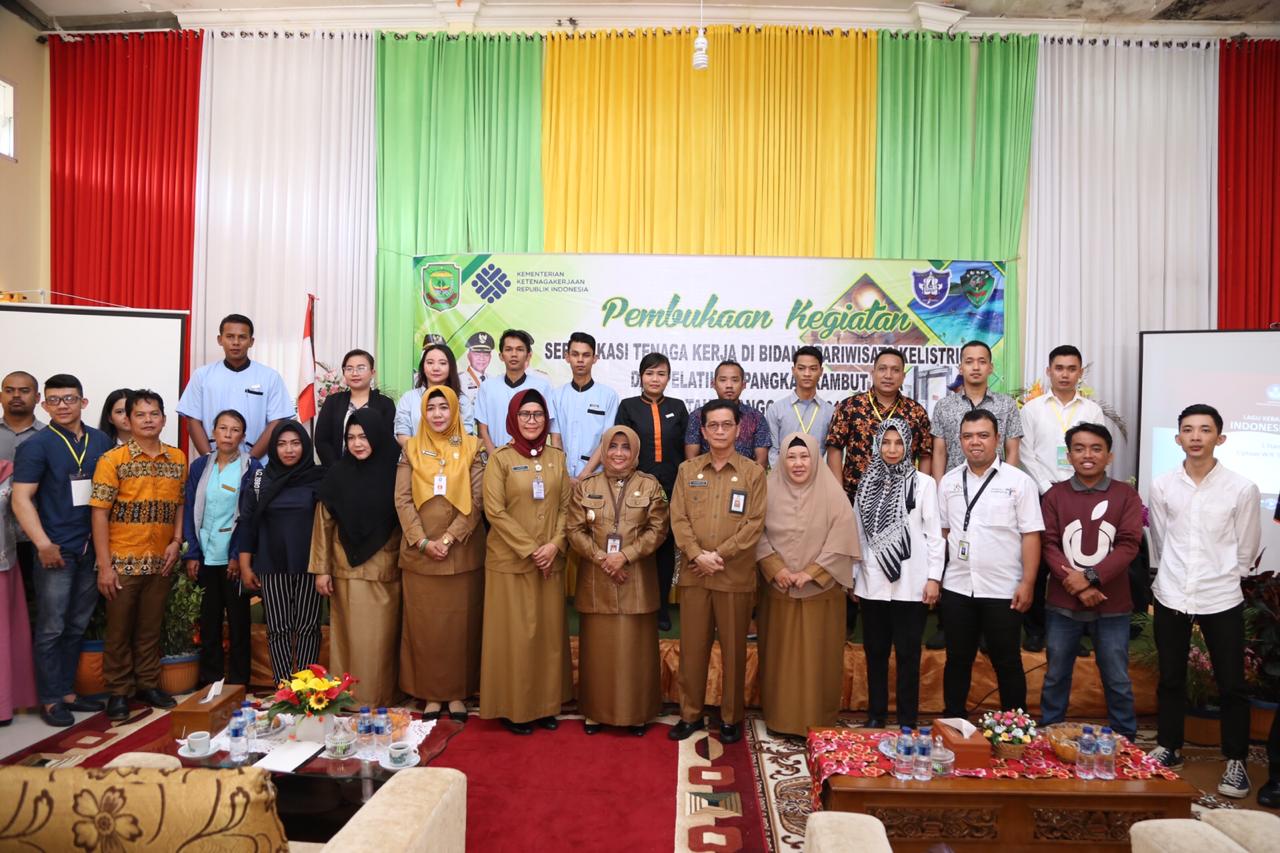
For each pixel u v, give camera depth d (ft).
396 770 8.33
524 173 18.84
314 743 8.91
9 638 11.96
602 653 11.81
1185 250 18.75
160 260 19.33
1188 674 12.37
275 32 19.26
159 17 19.44
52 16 19.35
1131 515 11.08
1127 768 8.59
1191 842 5.57
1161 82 18.81
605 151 18.80
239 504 12.91
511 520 11.76
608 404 15.19
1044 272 18.67
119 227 19.42
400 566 12.40
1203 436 10.79
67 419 12.48
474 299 18.02
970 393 14.21
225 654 13.87
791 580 11.37
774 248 18.72
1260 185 18.74
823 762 8.59
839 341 17.76
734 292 17.80
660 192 18.75
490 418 14.82
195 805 4.45
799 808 9.75
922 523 11.43
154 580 12.68
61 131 19.49
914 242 18.67
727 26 18.75
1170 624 11.03
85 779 4.58
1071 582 10.95
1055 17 18.70
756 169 18.75
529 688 11.75
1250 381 16.15
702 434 14.32
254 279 19.11
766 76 18.75
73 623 12.46
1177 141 18.83
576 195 18.85
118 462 12.38
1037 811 8.00
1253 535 10.72
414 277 18.20
